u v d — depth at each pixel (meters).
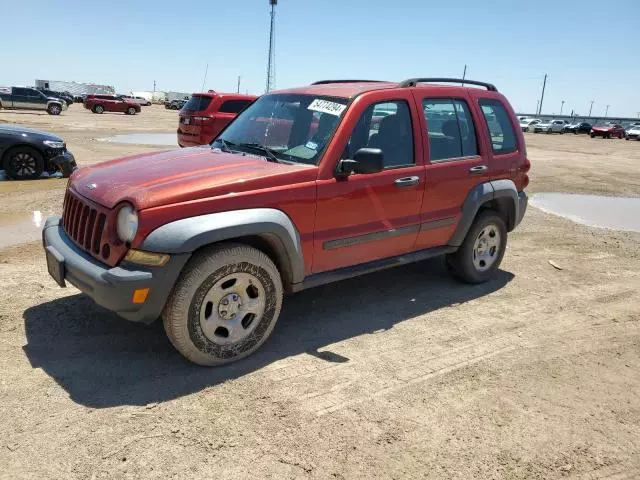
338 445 2.95
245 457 2.81
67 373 3.53
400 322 4.63
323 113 4.32
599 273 6.27
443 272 6.04
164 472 2.68
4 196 8.95
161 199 3.33
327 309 4.86
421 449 2.95
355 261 4.46
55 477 2.62
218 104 12.39
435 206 4.86
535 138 40.41
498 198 5.50
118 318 4.36
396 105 4.58
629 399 3.57
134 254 3.29
